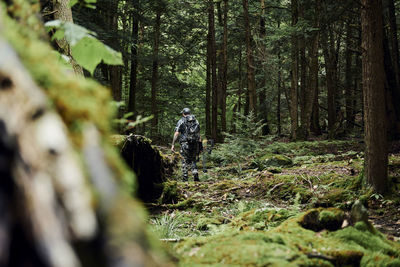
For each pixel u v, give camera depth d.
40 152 0.52
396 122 13.02
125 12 17.16
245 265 1.72
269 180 7.56
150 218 5.40
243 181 7.99
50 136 0.54
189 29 24.48
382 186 6.01
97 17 13.48
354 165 8.50
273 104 30.08
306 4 15.98
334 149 13.09
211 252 1.85
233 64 29.83
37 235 0.49
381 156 6.04
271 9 23.52
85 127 0.63
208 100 23.25
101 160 0.60
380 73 6.07
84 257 0.50
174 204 6.32
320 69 27.48
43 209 0.50
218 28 25.47
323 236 2.32
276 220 3.64
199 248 1.97
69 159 0.54
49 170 0.52
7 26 0.69
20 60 0.60
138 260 0.52
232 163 11.76
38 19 0.99
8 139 0.51
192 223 5.21
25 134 0.52
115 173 0.61
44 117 0.55
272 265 1.71
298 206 6.02
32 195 0.50
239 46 26.62
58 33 1.27
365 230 2.37
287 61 21.94
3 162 0.49
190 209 6.21
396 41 15.53
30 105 0.54
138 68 25.17
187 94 27.30
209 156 12.47
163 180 7.13
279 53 20.91
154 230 3.93
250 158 11.93
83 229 0.50
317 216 2.50
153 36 23.83
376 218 5.24
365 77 6.17
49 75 0.64
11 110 0.52
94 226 0.51
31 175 0.51
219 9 25.48
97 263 0.50
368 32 6.01
